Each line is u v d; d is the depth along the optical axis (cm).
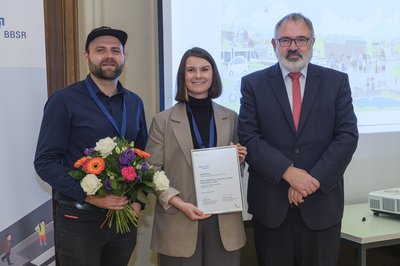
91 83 220
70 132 214
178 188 222
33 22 246
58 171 204
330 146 223
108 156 197
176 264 221
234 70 304
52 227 258
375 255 349
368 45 344
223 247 222
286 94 230
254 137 228
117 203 200
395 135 361
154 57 300
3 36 240
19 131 246
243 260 321
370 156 354
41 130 213
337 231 232
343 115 226
